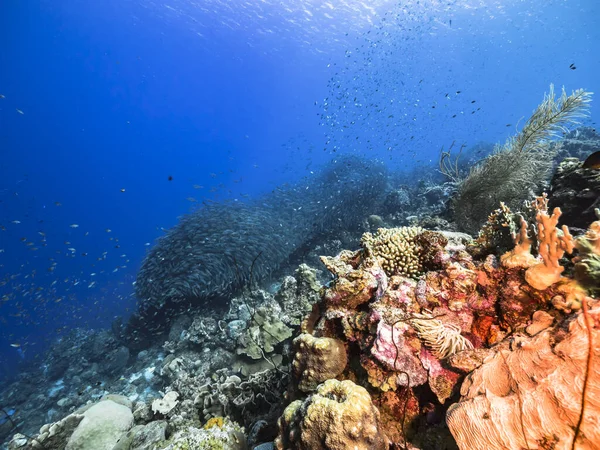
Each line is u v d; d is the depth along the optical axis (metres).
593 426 1.30
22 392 10.77
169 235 11.89
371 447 1.88
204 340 7.85
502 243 2.91
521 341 1.80
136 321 10.20
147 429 4.34
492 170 6.37
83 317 21.38
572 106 5.38
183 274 9.76
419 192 15.73
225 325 7.71
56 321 21.12
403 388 2.32
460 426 1.66
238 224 12.21
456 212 7.06
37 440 4.36
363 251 3.53
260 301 7.86
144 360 9.34
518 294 2.11
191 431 3.44
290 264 11.66
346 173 20.73
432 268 3.04
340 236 12.86
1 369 16.22
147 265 10.96
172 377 7.23
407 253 3.21
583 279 1.80
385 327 2.38
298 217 14.87
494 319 2.27
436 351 2.18
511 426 1.49
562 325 1.67
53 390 9.96
